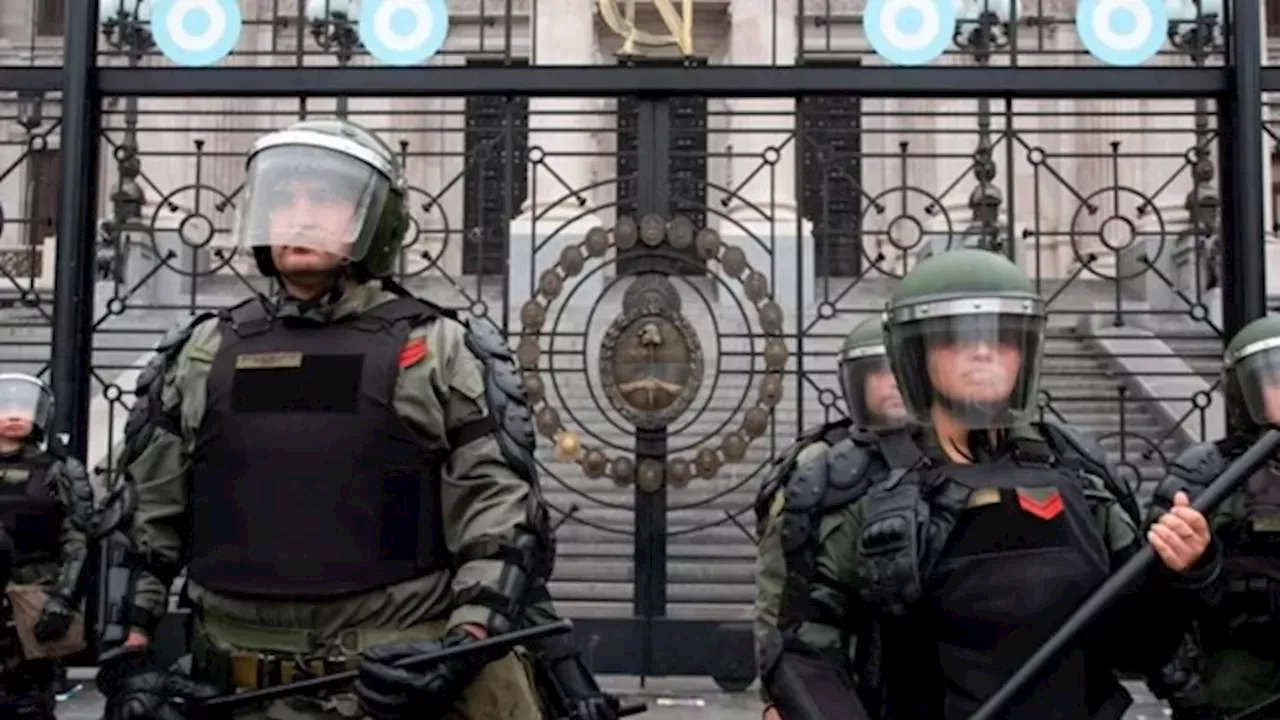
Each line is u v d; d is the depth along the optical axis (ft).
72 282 19.95
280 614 9.75
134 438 10.52
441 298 39.22
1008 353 8.98
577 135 45.80
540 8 48.70
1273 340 13.26
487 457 9.90
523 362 23.49
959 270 9.14
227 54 21.57
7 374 20.10
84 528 18.75
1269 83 20.81
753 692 24.49
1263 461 8.98
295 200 10.11
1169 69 20.89
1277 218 45.09
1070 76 21.03
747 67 21.66
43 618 16.93
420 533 9.93
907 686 9.25
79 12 20.56
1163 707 23.00
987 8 27.09
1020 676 8.38
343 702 9.59
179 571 10.75
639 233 23.21
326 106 50.01
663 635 21.95
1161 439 27.20
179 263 41.91
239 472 9.89
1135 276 26.11
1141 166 49.26
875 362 13.91
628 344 23.43
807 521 9.56
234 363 10.16
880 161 53.01
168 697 9.72
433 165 51.70
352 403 9.87
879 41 21.50
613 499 31.35
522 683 10.41
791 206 42.34
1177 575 8.75
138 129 25.86
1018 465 9.23
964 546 8.91
